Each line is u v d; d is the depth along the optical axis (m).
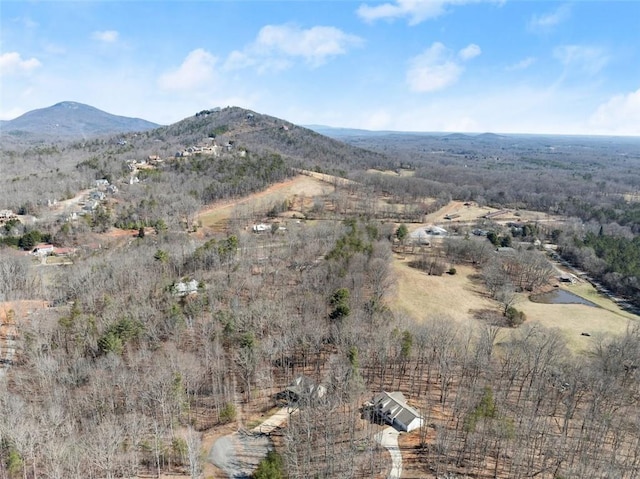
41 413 69.12
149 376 77.56
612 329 118.31
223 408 76.44
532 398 81.38
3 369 85.94
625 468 61.34
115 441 62.88
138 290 114.25
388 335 89.19
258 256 140.88
